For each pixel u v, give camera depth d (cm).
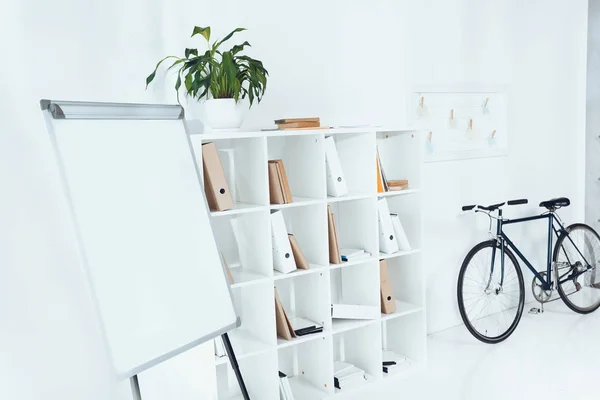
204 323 207
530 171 452
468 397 308
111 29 273
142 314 185
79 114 179
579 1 470
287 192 295
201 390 276
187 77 276
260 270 297
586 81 481
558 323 414
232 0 308
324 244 308
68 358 261
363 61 356
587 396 302
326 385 316
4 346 244
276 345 289
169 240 201
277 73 325
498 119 426
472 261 419
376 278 327
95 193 179
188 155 218
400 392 318
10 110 247
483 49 412
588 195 489
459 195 409
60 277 258
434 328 404
